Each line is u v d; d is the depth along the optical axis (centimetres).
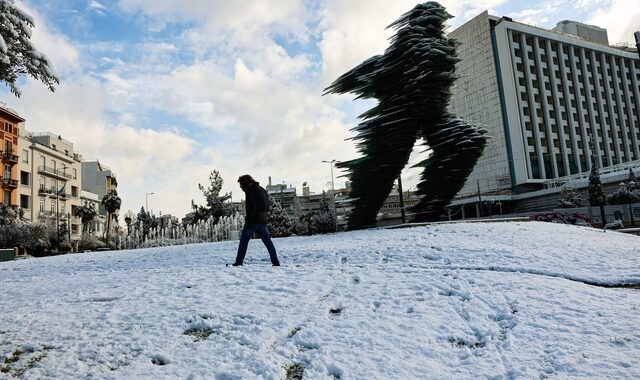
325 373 336
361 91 1842
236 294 539
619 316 440
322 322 440
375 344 388
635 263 689
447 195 1738
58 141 5994
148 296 550
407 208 1812
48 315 478
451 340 407
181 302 510
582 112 7256
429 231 1130
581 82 7469
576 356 359
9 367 344
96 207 7150
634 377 319
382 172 1714
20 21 433
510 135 6650
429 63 1623
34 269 1076
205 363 344
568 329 414
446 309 480
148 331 414
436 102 1694
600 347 373
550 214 3906
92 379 319
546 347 381
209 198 4084
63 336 404
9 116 4638
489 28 6956
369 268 694
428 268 705
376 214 1788
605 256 748
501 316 461
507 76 6725
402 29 1714
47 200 5462
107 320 450
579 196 4834
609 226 3338
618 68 8106
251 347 377
